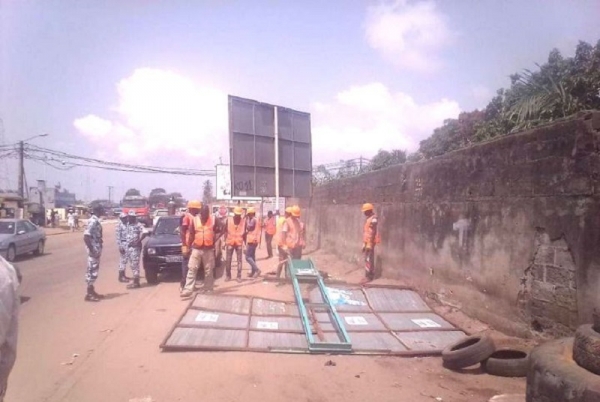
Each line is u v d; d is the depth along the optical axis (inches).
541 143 257.1
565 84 328.2
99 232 430.0
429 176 395.5
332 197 762.2
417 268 416.2
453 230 353.1
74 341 287.9
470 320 322.0
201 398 202.4
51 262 737.6
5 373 94.7
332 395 208.2
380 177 522.9
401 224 455.8
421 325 317.1
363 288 389.7
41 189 2314.2
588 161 223.8
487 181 308.8
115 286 502.0
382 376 232.2
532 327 263.4
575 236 231.1
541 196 256.7
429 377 232.4
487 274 306.7
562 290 240.1
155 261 518.6
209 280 433.7
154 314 359.3
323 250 806.5
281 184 699.4
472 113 602.2
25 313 367.6
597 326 140.5
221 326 301.4
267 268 633.0
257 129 668.1
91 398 201.6
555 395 135.3
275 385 217.6
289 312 340.8
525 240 269.4
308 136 741.3
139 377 225.3
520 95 382.3
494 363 235.3
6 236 735.1
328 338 286.2
